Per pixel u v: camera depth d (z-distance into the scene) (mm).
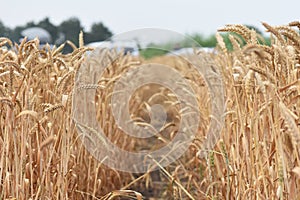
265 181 2705
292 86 2473
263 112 2789
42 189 3084
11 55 3395
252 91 2955
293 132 2090
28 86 2977
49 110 2857
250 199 3006
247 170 3074
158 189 5641
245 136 2896
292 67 2582
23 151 2934
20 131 3074
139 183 5766
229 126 3594
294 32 2488
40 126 3020
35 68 3129
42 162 3242
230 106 3586
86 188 4316
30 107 3010
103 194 4848
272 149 2654
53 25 32844
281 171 2293
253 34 2863
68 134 3180
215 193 3766
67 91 3457
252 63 3033
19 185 2990
